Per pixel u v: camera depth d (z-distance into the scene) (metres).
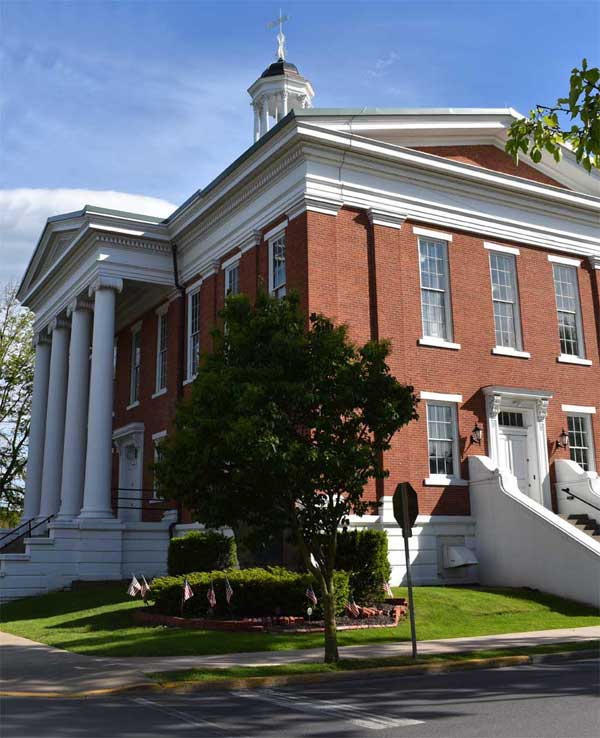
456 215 24.11
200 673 11.08
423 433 21.95
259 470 12.43
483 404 23.31
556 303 25.94
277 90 32.69
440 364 22.75
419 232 23.30
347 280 21.56
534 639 14.66
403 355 21.91
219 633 14.62
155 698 9.96
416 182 23.45
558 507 23.67
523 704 8.99
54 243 31.53
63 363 32.16
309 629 14.98
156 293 30.44
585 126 11.38
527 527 20.53
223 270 26.05
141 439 30.94
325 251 21.36
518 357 24.41
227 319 13.84
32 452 33.72
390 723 8.13
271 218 23.08
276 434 12.21
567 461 23.84
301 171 21.80
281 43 33.72
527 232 25.56
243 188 24.33
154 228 28.38
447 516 21.70
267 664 11.90
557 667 12.17
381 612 16.73
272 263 23.05
